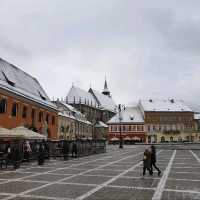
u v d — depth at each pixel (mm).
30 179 17203
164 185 14938
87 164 27203
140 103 112062
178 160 30844
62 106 89188
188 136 106188
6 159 24219
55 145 36781
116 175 18969
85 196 12180
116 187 14352
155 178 17500
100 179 17141
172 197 11969
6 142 32594
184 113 107625
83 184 15289
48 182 16000
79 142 38062
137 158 34594
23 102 43094
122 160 31703
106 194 12602
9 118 38938
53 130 55031
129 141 103750
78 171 21375
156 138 104625
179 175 18812
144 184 15266
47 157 32469
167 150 54344
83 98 128250
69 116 81812
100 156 39031
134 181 16312
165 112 106812
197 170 21594
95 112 134500
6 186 14672
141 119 106375
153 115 105750
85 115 123750
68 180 16766
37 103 47750
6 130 27969
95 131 117500
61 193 12820
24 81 50938
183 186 14625
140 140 103750
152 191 13289
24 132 29109
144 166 18969
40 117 49500
